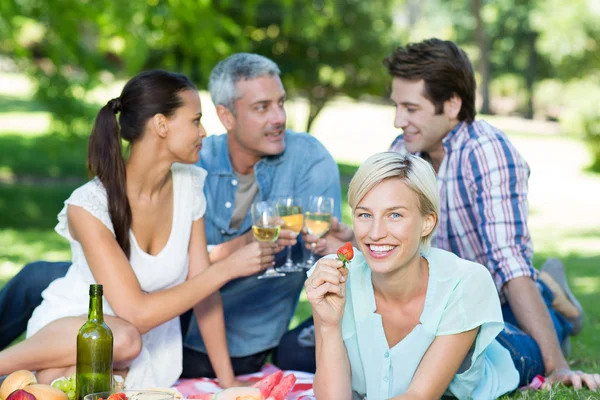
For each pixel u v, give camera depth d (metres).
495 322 3.34
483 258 4.60
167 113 3.90
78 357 3.22
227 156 4.83
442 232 4.68
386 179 3.08
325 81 17.28
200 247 4.29
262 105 4.59
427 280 3.35
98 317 3.25
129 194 3.99
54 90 12.25
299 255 4.75
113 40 11.32
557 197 18.00
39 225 13.28
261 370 4.81
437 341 3.30
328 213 4.33
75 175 18.08
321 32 16.06
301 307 7.50
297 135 4.95
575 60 22.30
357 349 3.44
